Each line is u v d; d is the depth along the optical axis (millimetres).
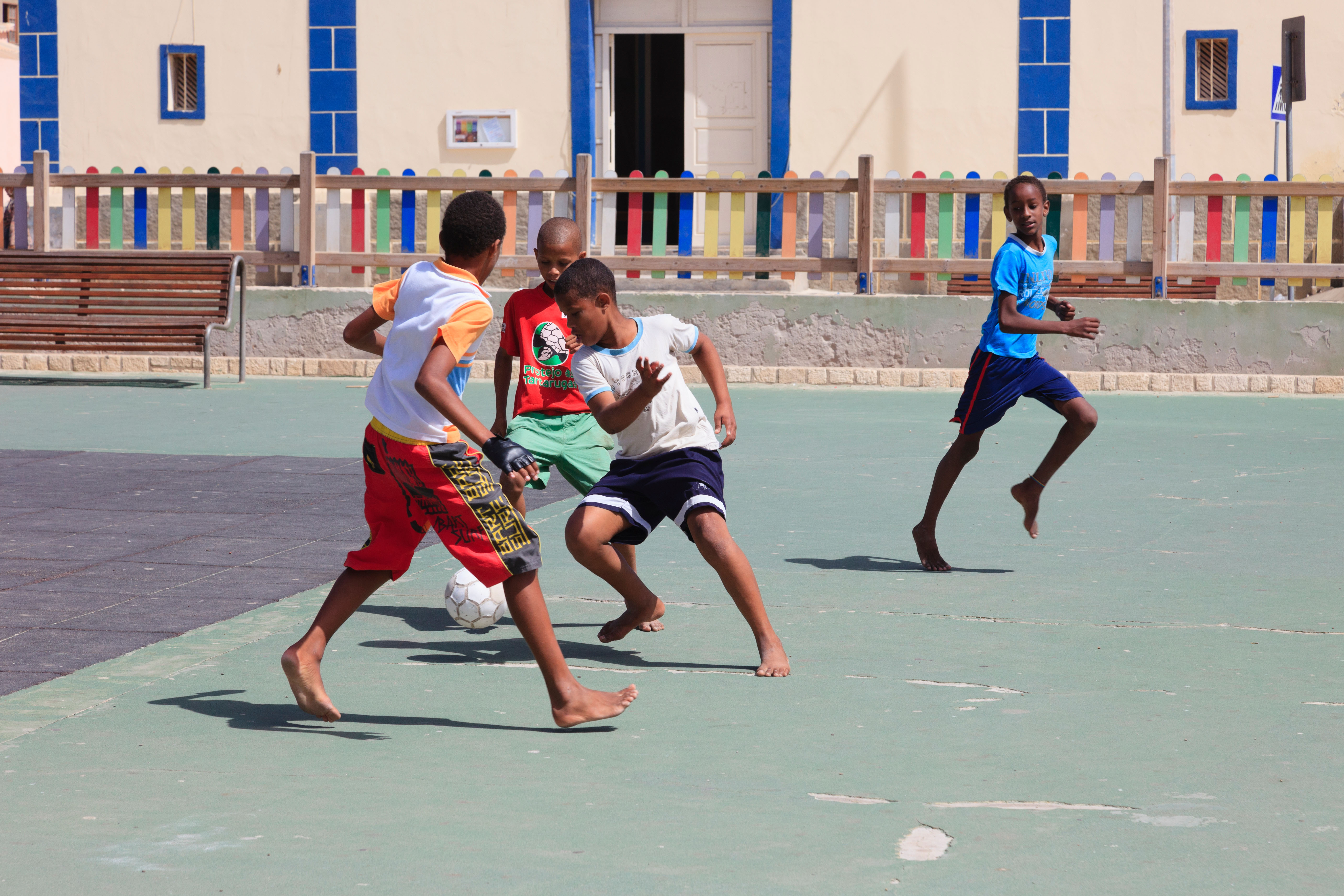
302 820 3961
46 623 6301
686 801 4117
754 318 16531
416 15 20781
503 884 3506
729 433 5664
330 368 17141
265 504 9188
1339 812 4000
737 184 16672
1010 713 4992
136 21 21250
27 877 3564
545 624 4758
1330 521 8641
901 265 16484
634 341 5539
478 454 4887
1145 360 15969
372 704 5156
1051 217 16469
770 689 5328
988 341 7430
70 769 4406
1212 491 9688
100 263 16438
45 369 17734
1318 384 15539
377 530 4930
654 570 7477
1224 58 19484
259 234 17469
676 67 22359
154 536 8219
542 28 20625
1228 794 4156
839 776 4336
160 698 5215
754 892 3461
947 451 10109
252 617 6449
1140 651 5809
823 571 7391
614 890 3471
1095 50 19578
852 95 20078
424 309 4719
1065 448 7504
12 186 17672
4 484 9867
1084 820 3951
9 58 30391
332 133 21031
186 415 13703
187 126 21266
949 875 3562
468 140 20828
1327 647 5852
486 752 4590
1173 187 16094
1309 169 19438
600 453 6648
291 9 20984
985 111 19844
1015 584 7082
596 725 4879
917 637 6086
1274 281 16469
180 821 3953
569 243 6559
